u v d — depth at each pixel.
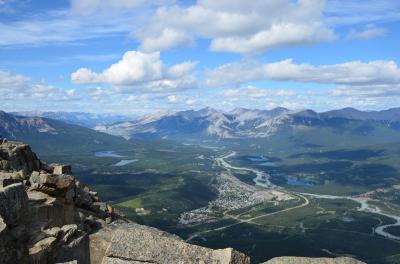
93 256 42.00
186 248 27.69
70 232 33.56
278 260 28.80
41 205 40.66
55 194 44.34
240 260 27.25
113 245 27.61
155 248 27.55
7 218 28.48
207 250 27.89
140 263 26.81
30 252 28.64
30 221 32.38
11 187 29.83
